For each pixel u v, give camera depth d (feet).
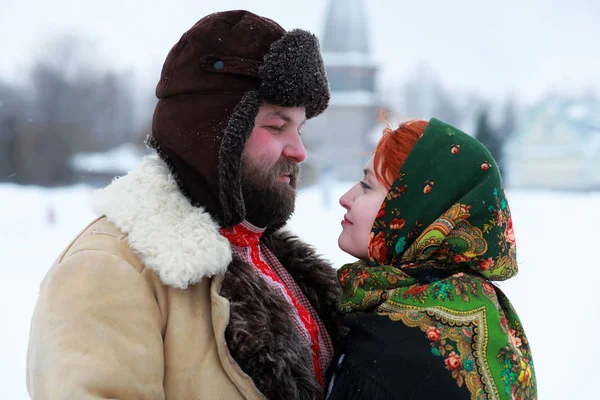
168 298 4.51
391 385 4.50
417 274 4.94
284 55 4.89
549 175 126.52
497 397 4.47
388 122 5.48
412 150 5.15
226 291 4.52
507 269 5.09
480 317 4.68
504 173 127.54
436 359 4.51
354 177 123.54
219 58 4.84
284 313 4.64
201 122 4.76
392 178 5.23
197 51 4.88
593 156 126.31
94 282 4.26
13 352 16.10
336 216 47.14
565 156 126.93
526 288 23.91
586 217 51.72
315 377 4.92
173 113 4.86
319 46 5.18
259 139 4.97
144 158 5.08
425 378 4.47
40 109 160.25
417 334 4.62
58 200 67.56
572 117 130.00
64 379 3.93
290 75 4.87
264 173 4.98
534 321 19.26
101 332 4.12
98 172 130.41
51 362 4.05
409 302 4.79
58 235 45.14
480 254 4.91
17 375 14.38
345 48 138.21
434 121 5.28
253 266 4.98
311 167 103.60
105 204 4.79
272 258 5.55
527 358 5.02
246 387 4.31
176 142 4.78
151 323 4.34
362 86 134.21
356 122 125.80
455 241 4.91
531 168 127.65
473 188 5.00
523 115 211.41
